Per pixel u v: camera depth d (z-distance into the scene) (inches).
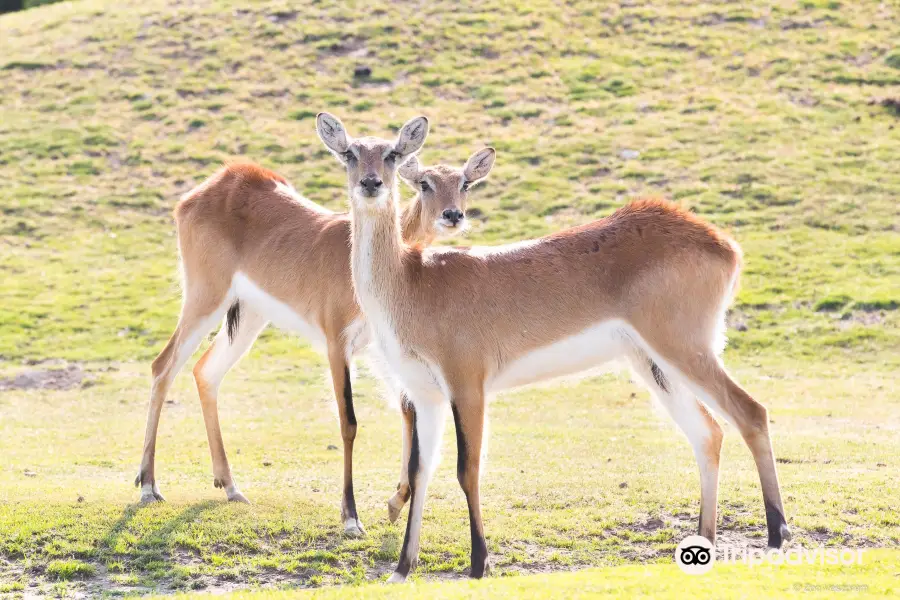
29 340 1306.6
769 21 2123.5
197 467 786.8
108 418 998.4
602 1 2237.9
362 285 531.8
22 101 2001.7
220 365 689.6
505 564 555.5
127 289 1466.5
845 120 1809.8
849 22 2100.1
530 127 1849.2
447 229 714.8
